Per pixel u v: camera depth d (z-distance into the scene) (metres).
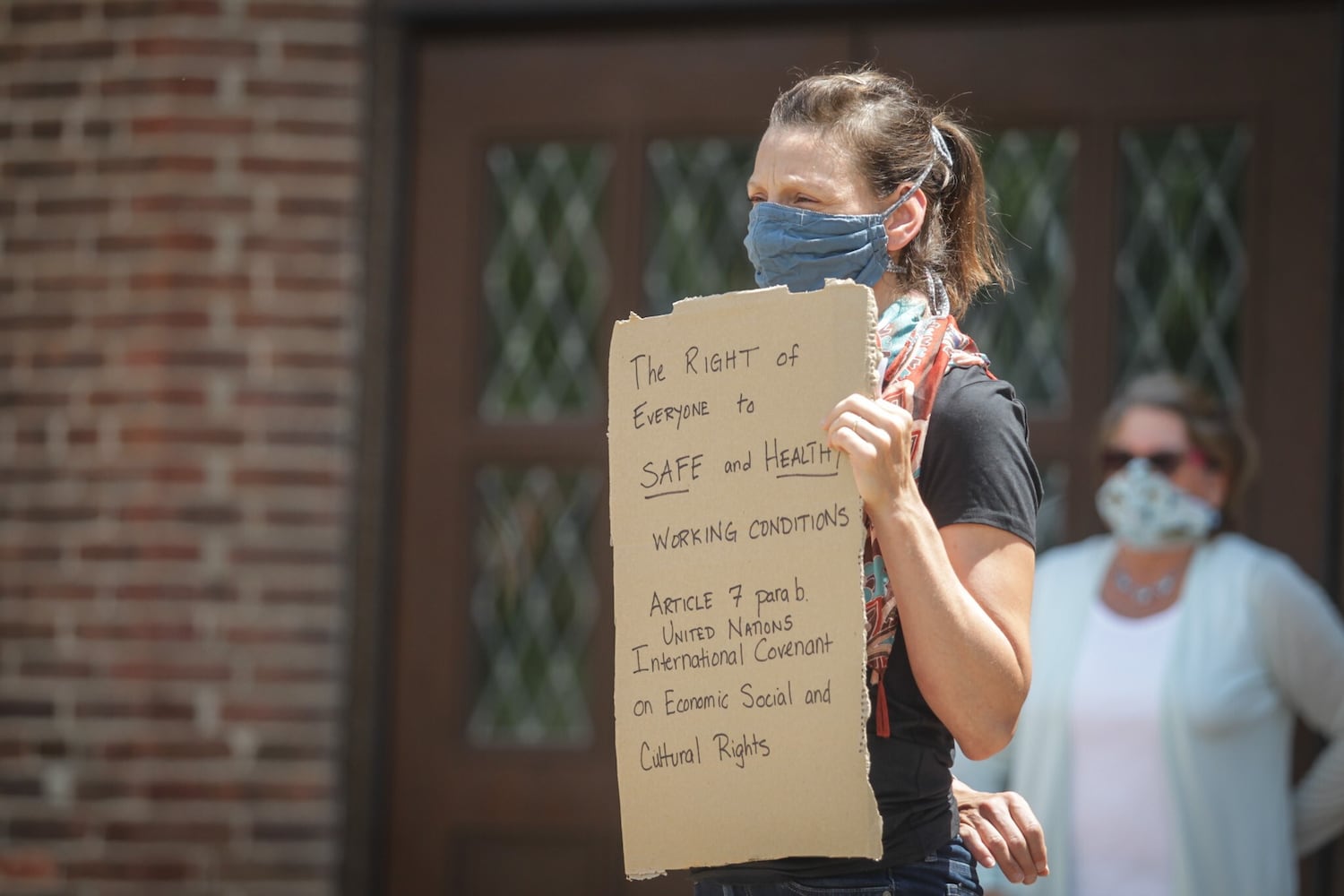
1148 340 14.88
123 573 15.41
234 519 15.43
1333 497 14.21
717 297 6.26
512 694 15.70
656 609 6.17
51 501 15.55
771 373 6.11
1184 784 11.54
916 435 6.12
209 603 15.37
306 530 15.41
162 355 15.58
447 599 15.77
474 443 15.84
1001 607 5.96
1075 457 14.87
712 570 6.09
